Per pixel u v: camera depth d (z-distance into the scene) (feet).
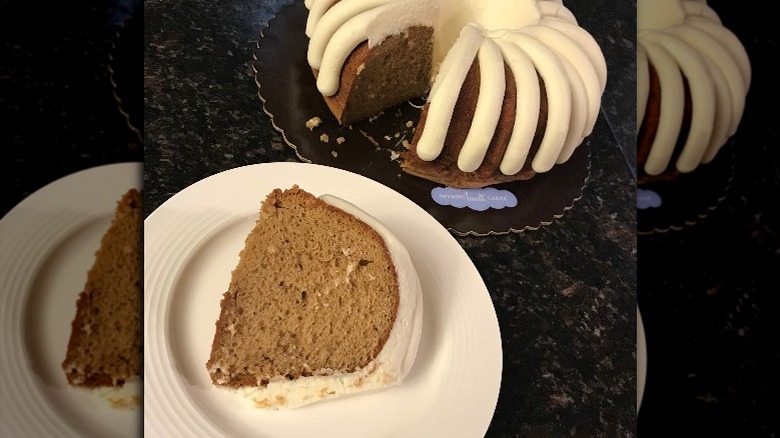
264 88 1.23
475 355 1.03
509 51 1.22
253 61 1.26
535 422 1.04
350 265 1.05
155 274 1.01
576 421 1.05
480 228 1.19
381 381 0.99
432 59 1.32
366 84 1.25
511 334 1.11
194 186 1.08
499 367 1.02
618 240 1.21
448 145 1.22
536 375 1.08
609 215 1.24
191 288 1.03
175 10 1.24
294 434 0.96
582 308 1.14
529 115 1.18
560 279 1.16
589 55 1.26
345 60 1.22
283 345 1.00
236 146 1.17
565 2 1.40
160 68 1.19
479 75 1.20
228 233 1.07
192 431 0.93
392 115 1.32
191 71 1.21
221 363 0.97
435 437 0.96
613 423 1.06
